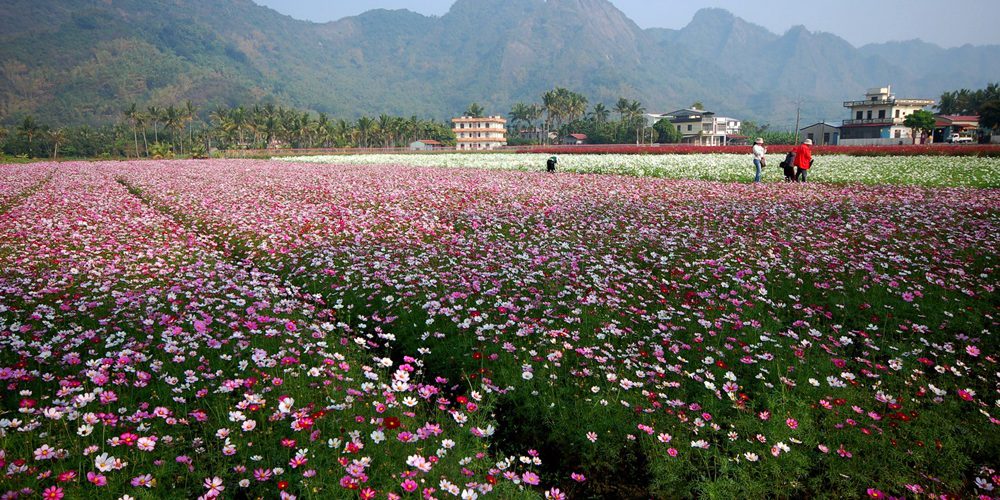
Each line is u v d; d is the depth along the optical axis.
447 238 11.24
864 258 9.05
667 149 50.06
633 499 4.02
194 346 5.57
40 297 7.33
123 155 122.88
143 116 109.94
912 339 6.13
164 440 3.88
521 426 4.80
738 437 4.39
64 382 4.59
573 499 4.01
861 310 6.97
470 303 7.12
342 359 5.21
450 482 3.66
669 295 7.52
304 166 36.28
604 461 4.36
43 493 3.25
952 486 3.88
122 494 3.46
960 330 6.35
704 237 10.85
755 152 20.89
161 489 3.55
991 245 9.62
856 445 4.27
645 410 4.57
